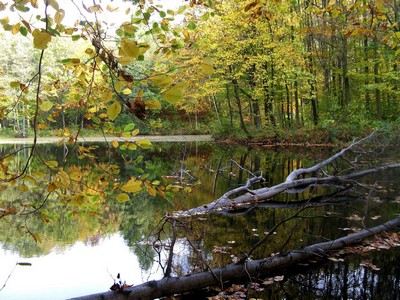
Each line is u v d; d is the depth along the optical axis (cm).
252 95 2058
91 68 160
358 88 2091
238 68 2089
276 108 2383
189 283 343
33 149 167
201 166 1240
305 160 1364
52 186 179
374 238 489
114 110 129
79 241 493
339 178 847
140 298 318
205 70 133
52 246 472
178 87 127
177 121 3475
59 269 402
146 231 543
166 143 2230
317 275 386
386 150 1305
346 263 416
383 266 408
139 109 128
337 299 332
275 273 391
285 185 798
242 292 341
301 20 1898
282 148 1845
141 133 3122
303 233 528
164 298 332
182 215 632
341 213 642
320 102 2191
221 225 572
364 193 812
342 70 2019
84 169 1002
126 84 132
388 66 1939
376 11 294
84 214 222
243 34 1919
